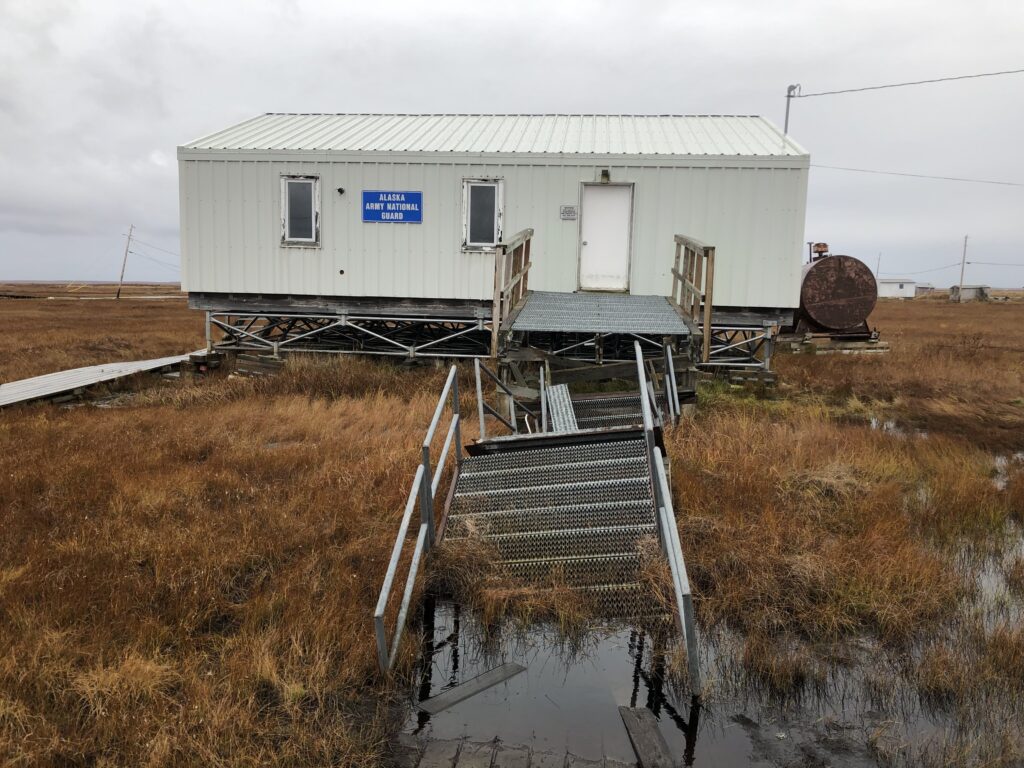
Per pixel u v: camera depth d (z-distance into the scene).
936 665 4.30
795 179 12.24
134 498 6.72
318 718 3.87
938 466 8.07
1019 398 12.91
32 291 76.81
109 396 12.92
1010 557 6.01
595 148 13.10
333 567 5.44
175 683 4.07
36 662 4.02
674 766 3.62
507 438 7.15
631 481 6.36
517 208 12.98
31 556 5.45
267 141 13.92
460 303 13.38
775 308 12.70
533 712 4.10
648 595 5.12
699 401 10.91
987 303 62.00
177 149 13.45
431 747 3.77
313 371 12.80
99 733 3.61
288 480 7.54
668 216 12.63
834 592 5.11
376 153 13.12
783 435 8.88
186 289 13.87
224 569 5.41
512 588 5.19
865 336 18.34
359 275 13.48
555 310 10.14
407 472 7.38
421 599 5.19
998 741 3.74
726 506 6.45
